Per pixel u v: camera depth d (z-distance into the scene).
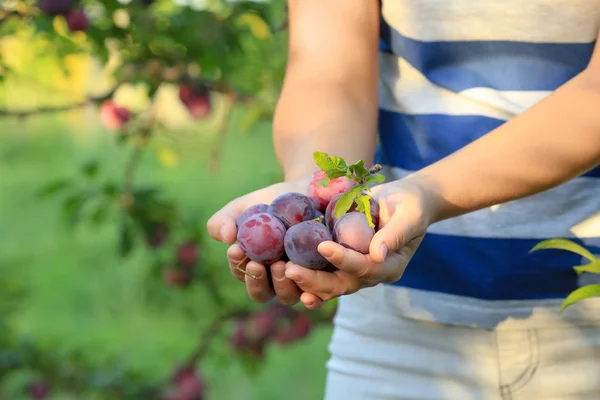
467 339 1.42
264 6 2.62
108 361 3.17
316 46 1.48
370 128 1.45
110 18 2.51
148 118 2.88
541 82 1.40
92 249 6.43
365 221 1.18
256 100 2.80
